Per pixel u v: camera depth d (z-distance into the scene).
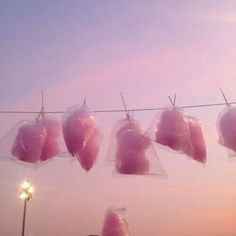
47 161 3.55
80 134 3.31
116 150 3.51
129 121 3.74
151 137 3.42
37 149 3.35
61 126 3.51
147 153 3.40
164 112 3.49
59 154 3.58
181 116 3.45
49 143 3.54
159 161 3.39
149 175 3.32
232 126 3.39
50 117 3.70
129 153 3.35
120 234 4.01
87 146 3.46
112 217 4.12
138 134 3.45
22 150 3.32
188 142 3.38
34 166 3.48
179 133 3.33
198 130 3.62
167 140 3.31
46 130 3.55
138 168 3.31
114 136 3.74
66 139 3.32
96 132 3.56
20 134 3.40
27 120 3.60
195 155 3.54
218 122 3.59
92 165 3.45
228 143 3.39
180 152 3.35
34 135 3.38
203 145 3.58
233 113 3.49
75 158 3.64
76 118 3.39
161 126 3.40
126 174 3.32
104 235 4.04
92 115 3.54
